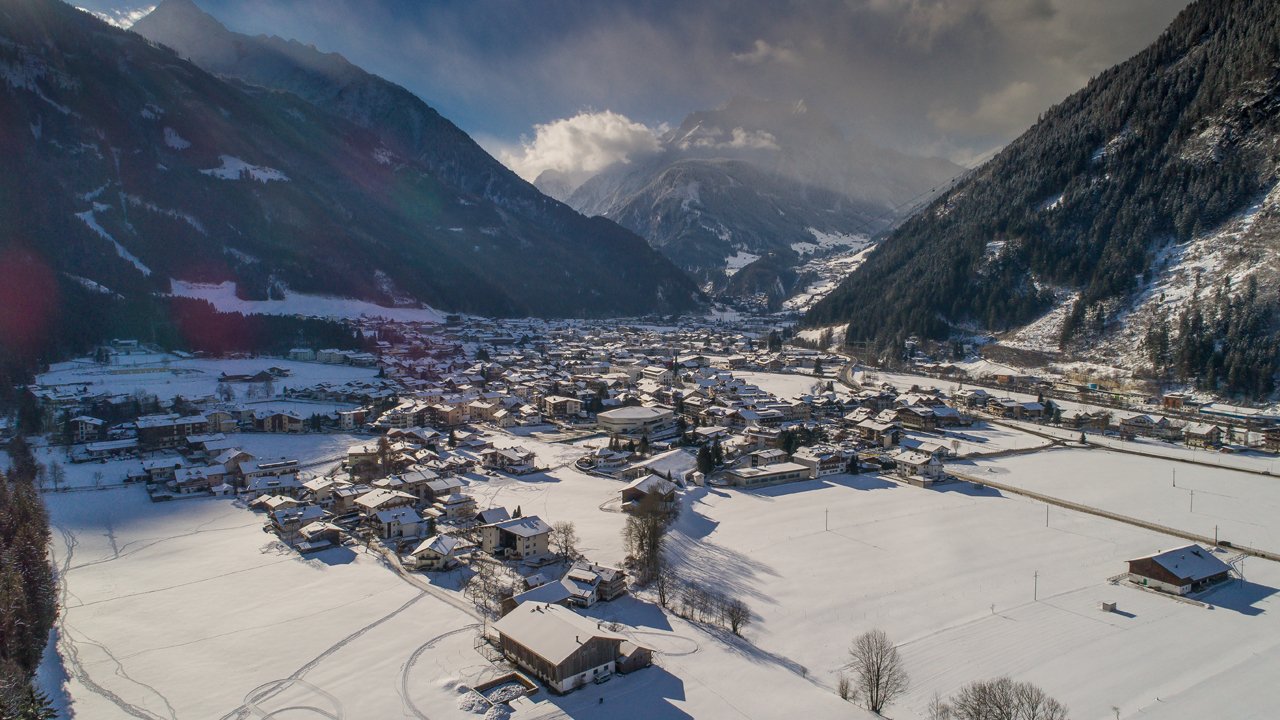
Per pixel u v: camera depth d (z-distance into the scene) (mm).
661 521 105938
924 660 75375
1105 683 71250
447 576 94188
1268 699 68438
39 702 59875
